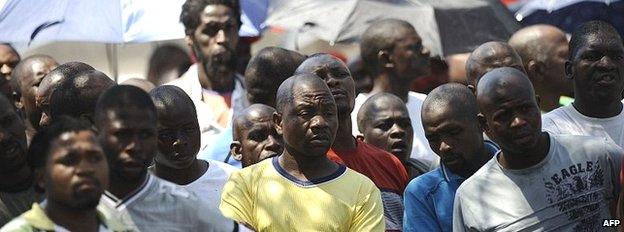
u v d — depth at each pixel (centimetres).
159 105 1296
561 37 1572
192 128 1308
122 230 1067
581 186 1233
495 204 1238
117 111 1095
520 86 1220
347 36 1814
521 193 1234
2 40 1689
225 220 1145
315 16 1844
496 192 1242
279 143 1426
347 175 1245
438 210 1319
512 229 1230
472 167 1323
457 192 1265
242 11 1820
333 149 1367
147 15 1717
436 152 1338
